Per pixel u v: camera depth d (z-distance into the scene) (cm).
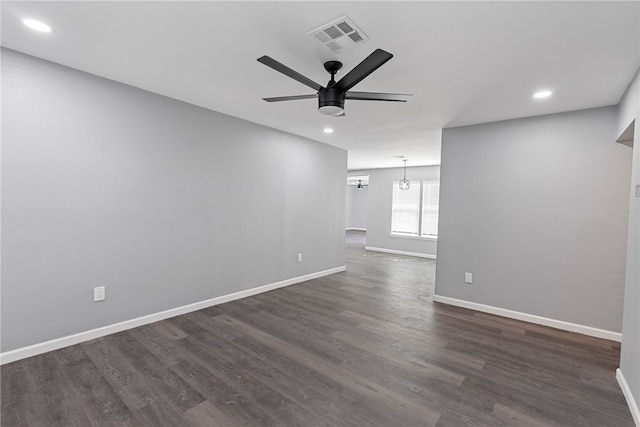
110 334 303
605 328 322
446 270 428
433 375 246
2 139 239
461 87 281
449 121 393
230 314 367
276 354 274
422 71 250
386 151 619
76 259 279
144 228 324
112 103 295
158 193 333
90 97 280
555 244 349
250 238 438
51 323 267
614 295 318
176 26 199
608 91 281
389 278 570
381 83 275
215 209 390
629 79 254
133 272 318
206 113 373
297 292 466
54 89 260
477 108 338
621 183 315
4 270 243
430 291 489
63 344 273
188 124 355
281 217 486
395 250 872
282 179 484
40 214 258
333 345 294
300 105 354
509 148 378
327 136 505
